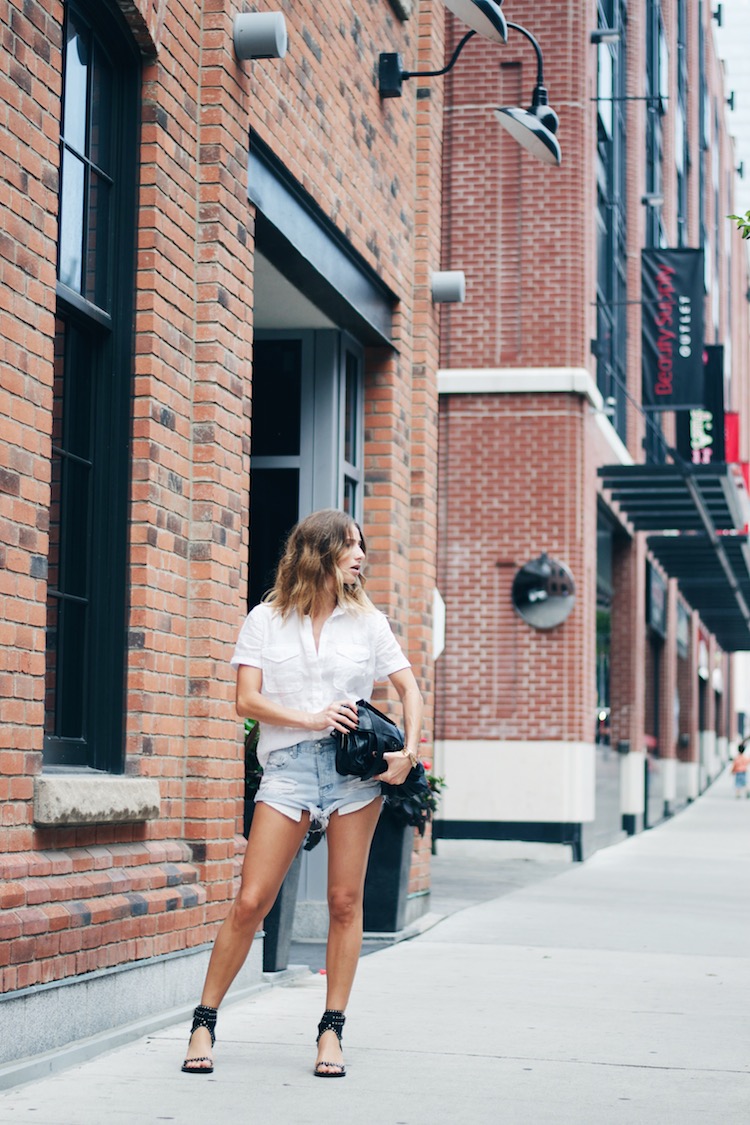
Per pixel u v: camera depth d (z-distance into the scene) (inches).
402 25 432.1
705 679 1763.0
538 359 719.1
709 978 327.6
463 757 713.0
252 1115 181.2
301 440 402.0
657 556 1031.0
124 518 250.4
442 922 436.1
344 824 201.6
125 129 255.0
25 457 203.0
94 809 220.4
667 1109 195.2
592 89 756.6
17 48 202.8
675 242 1215.6
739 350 2170.3
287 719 195.9
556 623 706.2
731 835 946.7
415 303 447.8
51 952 206.2
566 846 701.3
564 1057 230.2
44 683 215.9
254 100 301.3
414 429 447.2
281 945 307.7
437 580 721.0
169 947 248.8
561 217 724.0
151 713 251.0
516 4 732.0
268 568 400.5
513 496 719.1
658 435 1063.6
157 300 255.1
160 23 254.8
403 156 433.1
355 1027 251.9
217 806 269.6
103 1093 190.7
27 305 204.5
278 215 321.7
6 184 199.0
